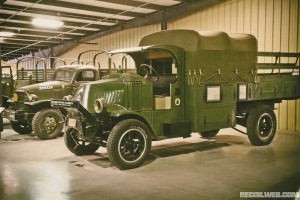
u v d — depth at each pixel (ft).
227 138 23.67
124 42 45.16
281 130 26.94
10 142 22.81
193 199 12.00
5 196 12.42
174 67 18.38
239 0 29.58
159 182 13.92
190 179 14.28
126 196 12.36
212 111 18.90
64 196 12.40
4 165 16.79
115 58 47.37
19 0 32.17
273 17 27.14
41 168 16.17
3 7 34.40
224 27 31.04
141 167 16.22
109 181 14.11
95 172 15.46
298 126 26.35
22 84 31.30
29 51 77.87
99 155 18.79
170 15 35.99
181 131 17.76
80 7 35.47
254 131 20.48
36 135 23.30
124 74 16.99
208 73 18.63
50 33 53.72
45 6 34.73
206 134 23.70
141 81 17.06
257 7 28.22
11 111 24.49
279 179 14.14
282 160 17.35
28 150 20.20
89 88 16.01
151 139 16.49
